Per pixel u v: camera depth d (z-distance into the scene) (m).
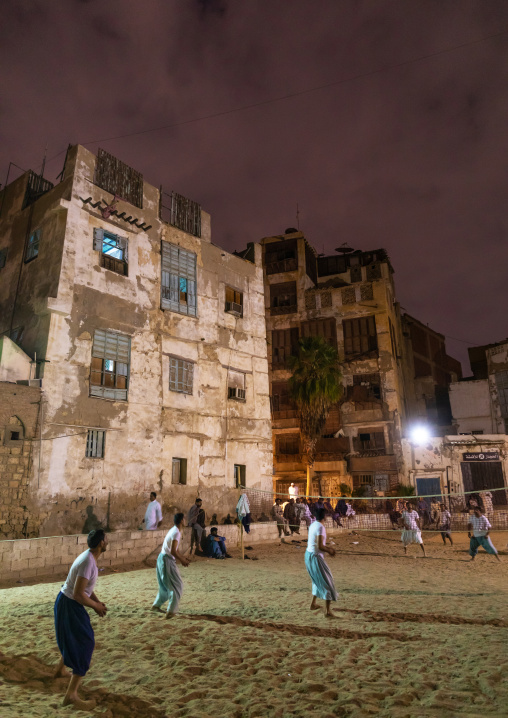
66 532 15.59
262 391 24.55
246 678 5.39
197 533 16.06
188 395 20.91
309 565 8.28
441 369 49.19
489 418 37.03
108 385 18.03
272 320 39.31
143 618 7.76
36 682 5.29
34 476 15.16
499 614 7.98
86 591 4.98
